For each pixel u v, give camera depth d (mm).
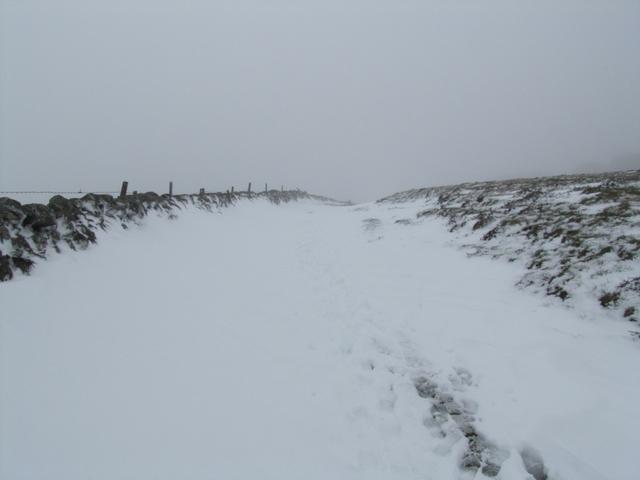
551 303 7410
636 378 5109
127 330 6367
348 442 4730
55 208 8289
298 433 4812
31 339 5336
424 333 7184
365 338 7234
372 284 10141
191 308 7949
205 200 19000
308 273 11766
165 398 5062
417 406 5367
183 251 11633
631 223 8945
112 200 10828
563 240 9391
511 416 4855
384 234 15672
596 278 7426
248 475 4102
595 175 23625
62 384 4805
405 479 4223
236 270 11414
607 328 6273
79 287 7027
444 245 12469
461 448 4602
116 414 4602
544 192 15078
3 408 4230
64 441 4082
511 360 5914
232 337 7055
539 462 4223
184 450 4305
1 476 3588
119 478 3832
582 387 5062
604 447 4168
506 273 9258
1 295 5906
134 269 8797
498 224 11969
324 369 6305
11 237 6895
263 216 24172
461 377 5809
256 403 5289
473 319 7383
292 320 8164
